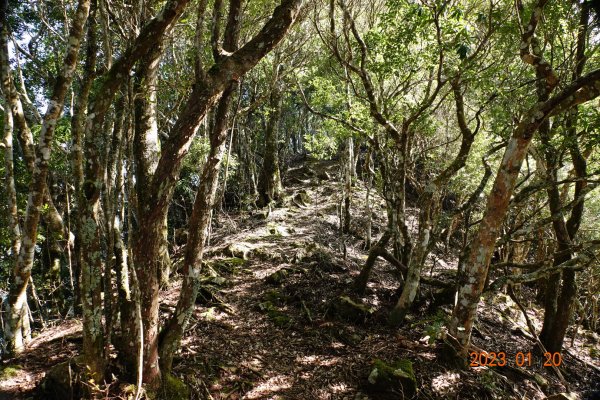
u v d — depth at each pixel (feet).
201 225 16.01
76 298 26.23
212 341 22.53
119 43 25.61
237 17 16.44
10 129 21.15
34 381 17.13
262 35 14.88
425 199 25.94
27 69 32.50
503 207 18.81
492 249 19.61
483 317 31.91
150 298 15.02
